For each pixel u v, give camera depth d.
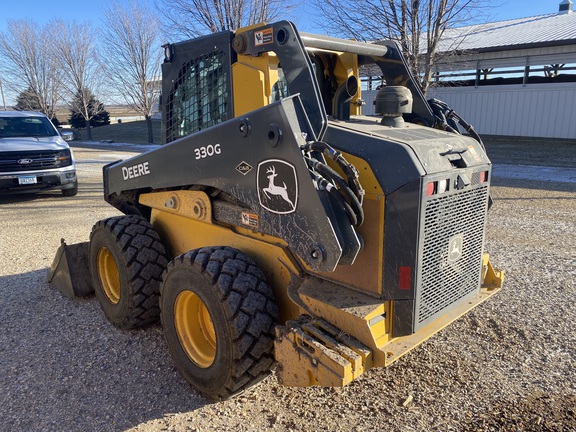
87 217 8.02
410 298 2.48
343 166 2.29
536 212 7.75
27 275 5.24
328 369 2.29
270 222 2.64
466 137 2.99
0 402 3.02
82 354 3.56
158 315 3.81
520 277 4.82
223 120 3.22
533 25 22.58
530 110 19.72
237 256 2.89
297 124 2.44
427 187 2.39
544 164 13.84
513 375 3.17
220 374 2.78
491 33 22.53
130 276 3.59
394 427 2.70
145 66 25.39
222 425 2.75
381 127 2.86
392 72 3.55
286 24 2.61
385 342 2.51
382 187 2.40
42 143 9.50
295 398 2.99
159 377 3.26
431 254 2.55
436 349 3.51
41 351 3.62
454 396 2.97
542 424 2.69
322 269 2.41
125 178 3.81
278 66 2.96
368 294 2.57
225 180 2.88
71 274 4.45
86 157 19.58
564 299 4.28
